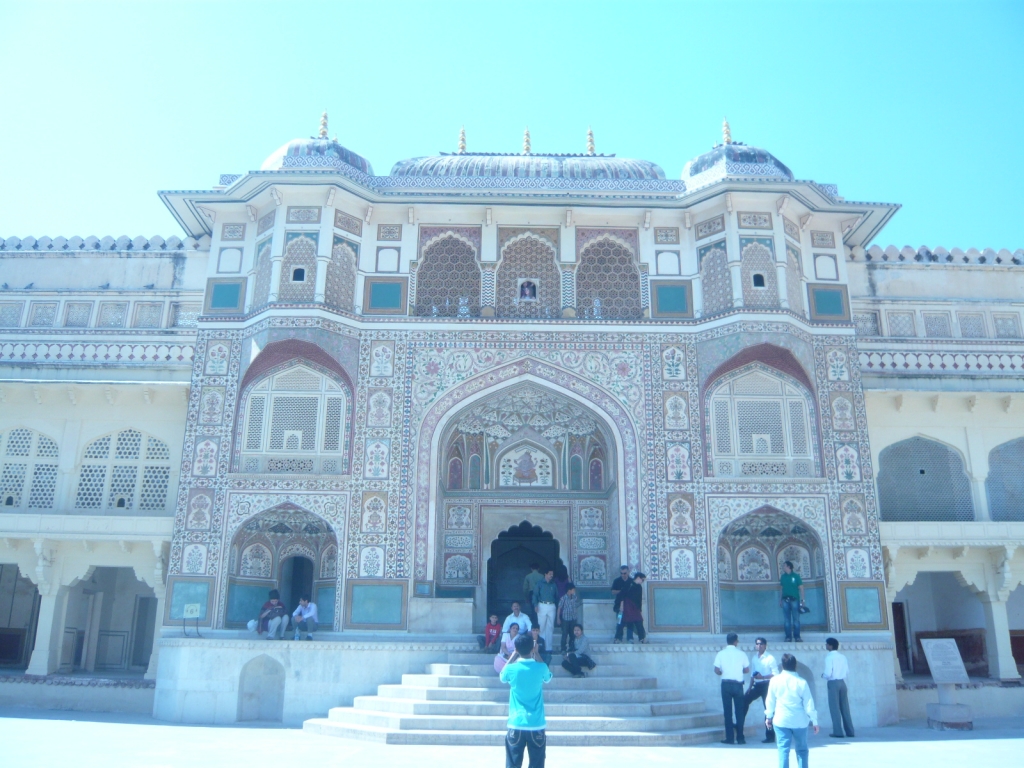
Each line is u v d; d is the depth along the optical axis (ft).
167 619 31.17
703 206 35.78
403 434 33.42
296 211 34.81
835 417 34.04
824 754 21.49
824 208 35.99
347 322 34.19
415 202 35.53
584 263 36.65
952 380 36.68
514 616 27.17
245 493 32.55
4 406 35.83
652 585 32.04
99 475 35.40
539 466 36.86
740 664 23.99
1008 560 34.37
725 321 34.17
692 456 33.42
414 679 27.30
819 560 33.17
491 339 34.71
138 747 20.88
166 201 36.04
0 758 18.30
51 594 33.96
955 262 39.52
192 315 37.60
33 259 38.88
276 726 27.94
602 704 24.91
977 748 22.75
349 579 31.76
